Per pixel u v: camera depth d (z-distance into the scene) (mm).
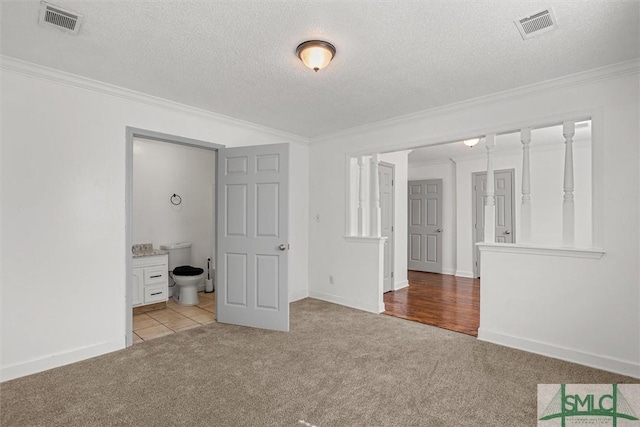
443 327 3512
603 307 2533
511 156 5797
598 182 2568
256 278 3523
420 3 1771
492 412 1980
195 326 3580
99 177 2855
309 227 4852
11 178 2430
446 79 2764
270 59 2416
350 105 3408
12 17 1890
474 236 6359
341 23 1963
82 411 1992
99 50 2281
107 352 2863
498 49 2266
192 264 5180
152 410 2002
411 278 6332
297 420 1905
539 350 2811
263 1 1756
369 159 4629
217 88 2963
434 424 1870
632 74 2438
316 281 4742
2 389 2248
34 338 2514
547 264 2785
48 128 2592
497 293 3061
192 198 5223
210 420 1906
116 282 2941
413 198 7254
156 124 3230
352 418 1923
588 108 2625
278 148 3455
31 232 2512
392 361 2676
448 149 5633
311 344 3039
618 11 1834
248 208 3570
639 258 2404
